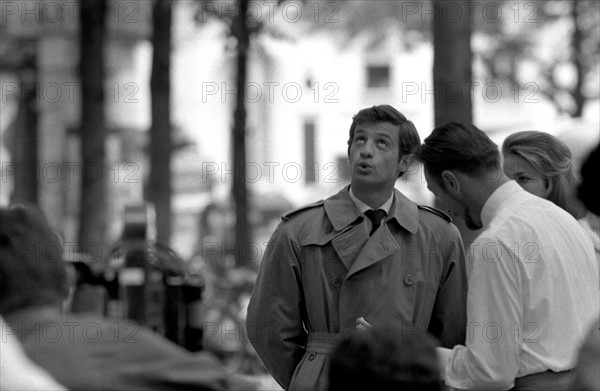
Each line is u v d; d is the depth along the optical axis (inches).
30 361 222.2
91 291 425.7
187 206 1617.9
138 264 442.9
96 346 224.7
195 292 445.4
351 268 345.1
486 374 309.6
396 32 1489.9
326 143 1998.0
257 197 1649.9
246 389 245.0
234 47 825.5
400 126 351.6
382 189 349.4
